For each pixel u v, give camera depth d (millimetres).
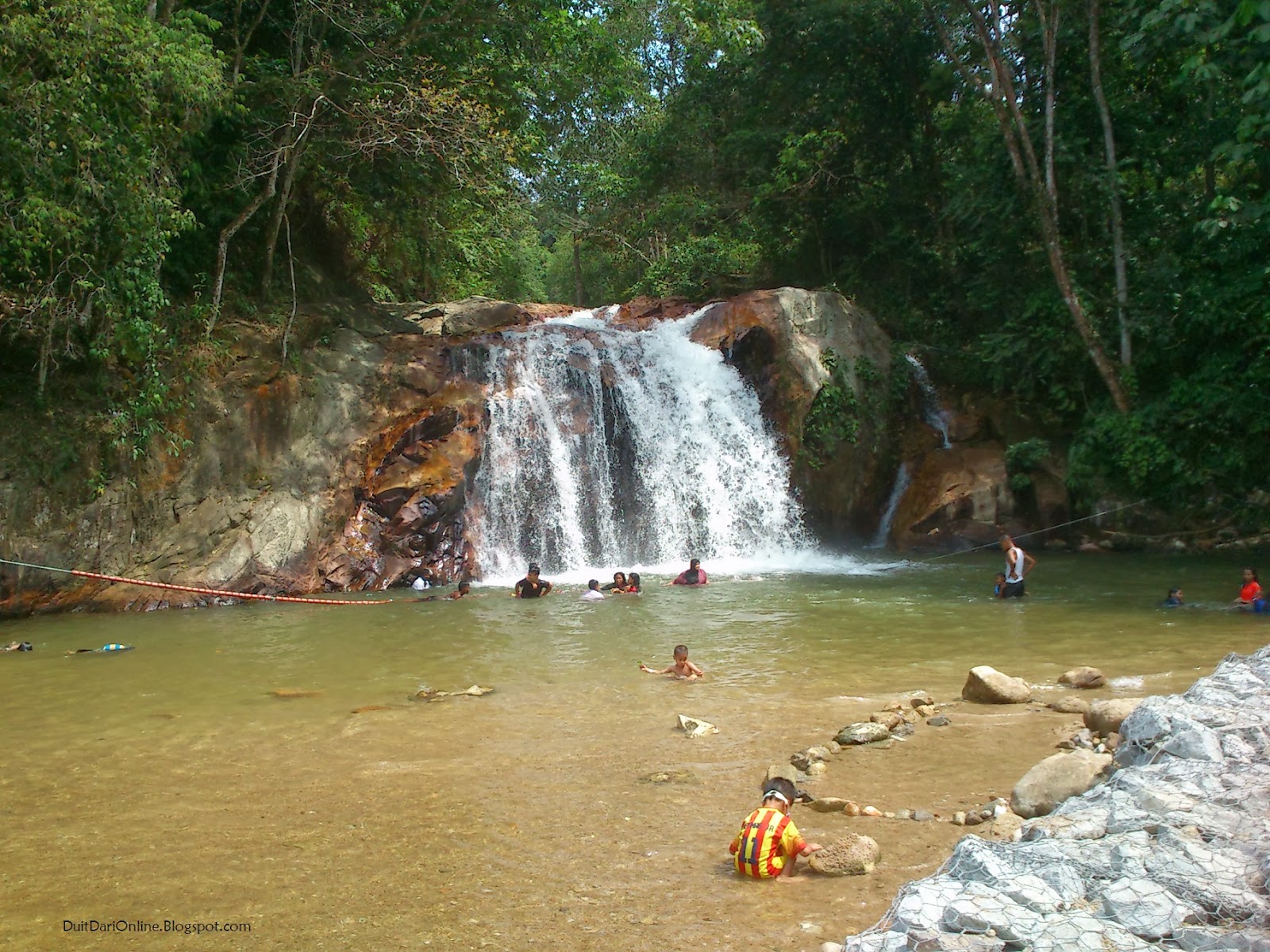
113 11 14195
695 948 4348
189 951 4496
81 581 15648
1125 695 8820
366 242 30266
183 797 6727
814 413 21781
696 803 6355
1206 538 20297
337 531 18344
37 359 16672
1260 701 5891
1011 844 4270
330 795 6703
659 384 22203
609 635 12859
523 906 4867
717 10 25750
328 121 21172
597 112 27969
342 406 19375
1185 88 20406
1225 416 19547
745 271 32219
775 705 8953
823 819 5945
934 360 25172
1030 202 22766
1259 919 3514
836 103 28141
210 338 18234
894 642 11883
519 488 20219
